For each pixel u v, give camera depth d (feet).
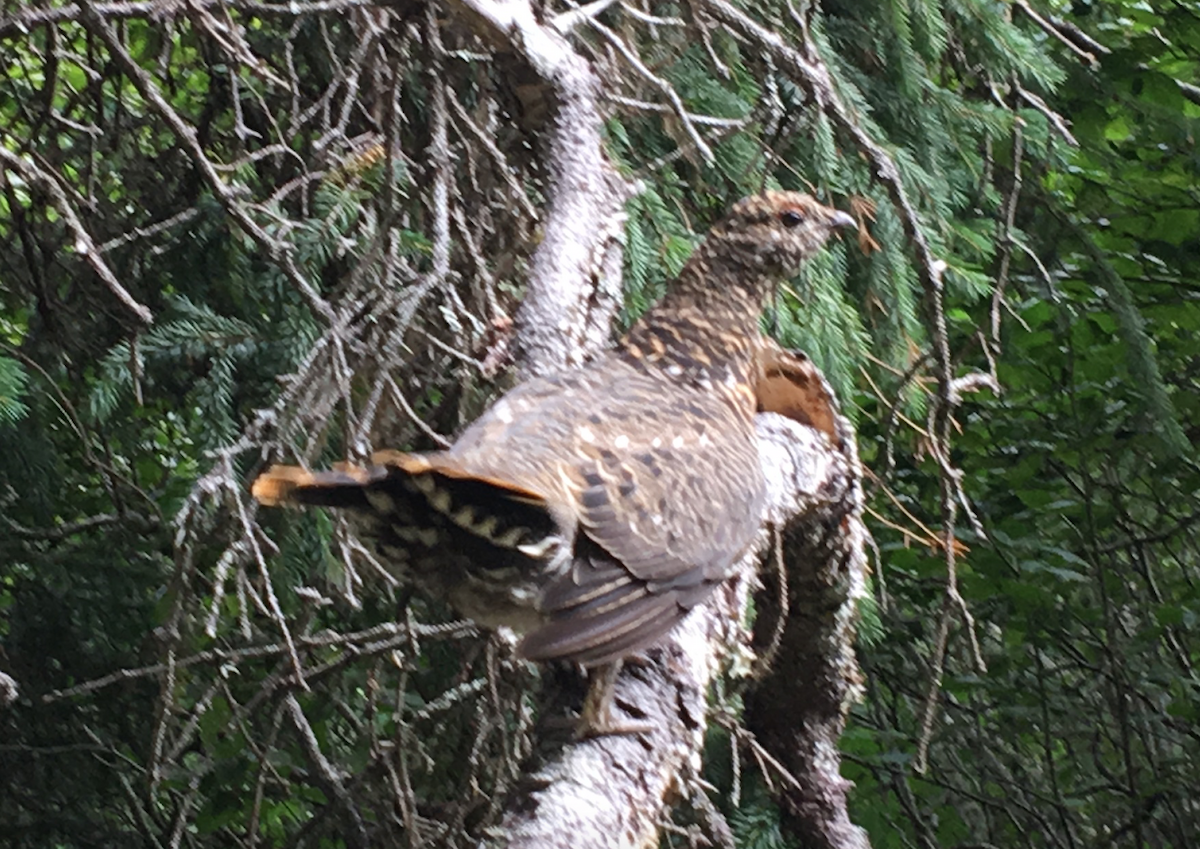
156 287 14.66
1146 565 24.48
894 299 14.33
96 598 16.08
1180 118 18.81
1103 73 18.53
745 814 12.51
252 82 14.11
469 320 10.28
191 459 15.65
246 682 14.20
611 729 7.52
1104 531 24.17
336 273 14.06
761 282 10.03
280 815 17.03
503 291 11.62
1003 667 22.40
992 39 15.01
